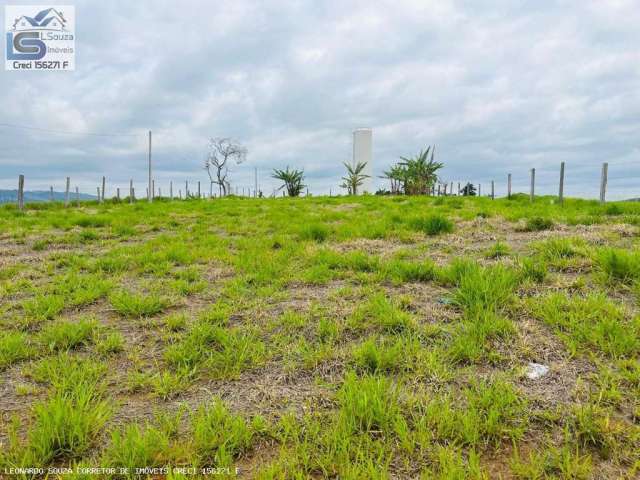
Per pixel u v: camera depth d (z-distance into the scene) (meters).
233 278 4.59
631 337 2.54
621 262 3.63
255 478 1.67
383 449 1.77
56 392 2.26
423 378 2.34
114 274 4.82
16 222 9.95
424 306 3.39
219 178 43.16
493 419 1.91
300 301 3.69
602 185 12.47
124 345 2.91
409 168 27.73
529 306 3.17
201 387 2.37
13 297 4.03
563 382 2.24
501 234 6.37
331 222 9.47
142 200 28.53
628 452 1.74
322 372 2.47
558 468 1.69
